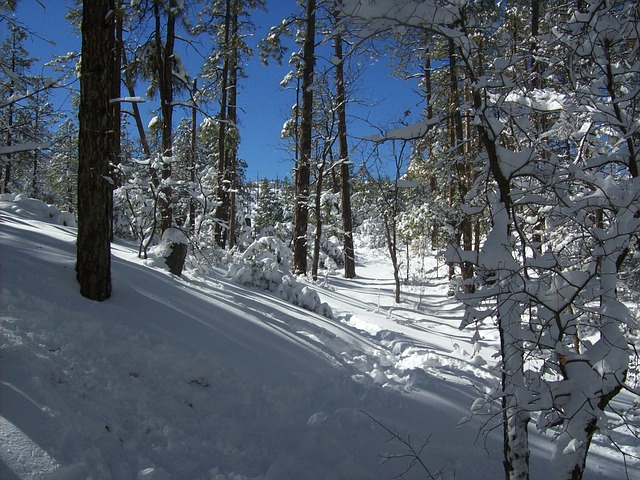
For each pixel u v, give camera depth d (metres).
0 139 5.86
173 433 3.73
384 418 4.81
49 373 3.56
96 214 4.89
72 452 2.97
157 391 4.15
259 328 6.11
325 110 15.36
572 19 3.58
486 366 7.66
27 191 28.20
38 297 4.45
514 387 3.16
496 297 3.27
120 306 5.02
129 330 4.58
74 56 13.70
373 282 20.59
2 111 5.35
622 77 3.85
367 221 37.25
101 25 4.80
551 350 3.21
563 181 3.25
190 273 8.48
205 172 12.59
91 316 4.55
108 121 4.94
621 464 4.72
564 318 3.19
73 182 29.45
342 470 3.77
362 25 3.46
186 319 5.39
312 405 4.82
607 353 2.97
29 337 3.83
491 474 4.16
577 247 3.81
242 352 5.23
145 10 10.73
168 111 10.64
